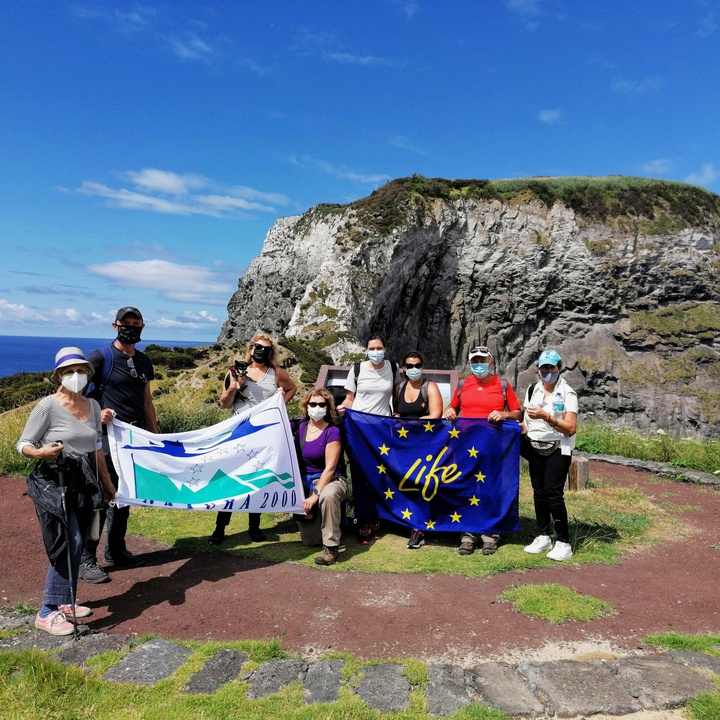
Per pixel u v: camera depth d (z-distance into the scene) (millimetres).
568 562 5523
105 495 4707
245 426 5695
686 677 3404
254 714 3016
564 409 5523
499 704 3146
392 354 40750
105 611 4324
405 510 6102
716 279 42781
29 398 14258
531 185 43688
